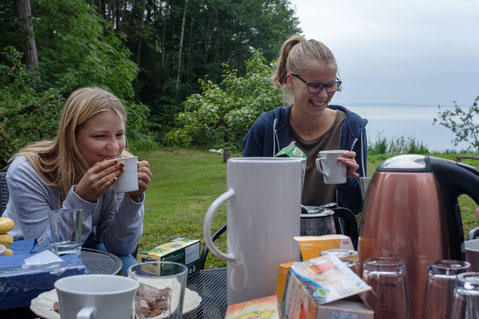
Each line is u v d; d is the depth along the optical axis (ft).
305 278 2.02
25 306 2.97
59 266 3.03
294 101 5.87
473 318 1.79
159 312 2.33
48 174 5.28
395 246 2.35
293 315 2.05
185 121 27.12
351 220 3.63
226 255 2.51
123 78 35.94
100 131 5.07
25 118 19.67
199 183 31.53
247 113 23.72
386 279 2.05
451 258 2.42
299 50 5.57
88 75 33.78
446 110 38.83
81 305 1.93
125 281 2.16
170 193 27.20
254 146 6.10
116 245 5.05
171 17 95.76
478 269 2.46
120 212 4.96
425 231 2.33
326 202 5.41
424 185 2.35
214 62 96.27
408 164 2.44
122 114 5.29
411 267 2.33
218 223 17.16
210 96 25.82
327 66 5.38
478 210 3.39
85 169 5.19
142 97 86.43
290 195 2.50
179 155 53.98
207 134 27.63
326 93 5.46
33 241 3.89
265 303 2.26
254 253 2.48
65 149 5.13
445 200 2.40
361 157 5.90
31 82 26.50
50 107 20.36
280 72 6.28
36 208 5.12
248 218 2.48
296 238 2.50
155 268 2.53
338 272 2.00
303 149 5.80
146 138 43.68
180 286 2.39
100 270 3.48
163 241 14.93
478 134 38.27
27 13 34.71
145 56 88.17
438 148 40.11
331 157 4.07
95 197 4.56
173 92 86.02
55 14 36.45
